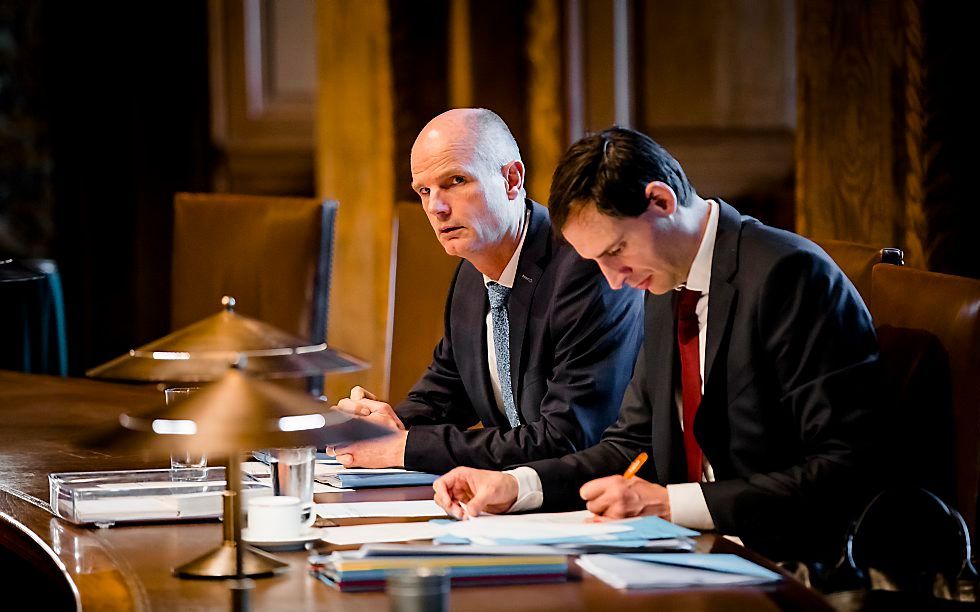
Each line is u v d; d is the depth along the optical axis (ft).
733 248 14.70
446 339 19.33
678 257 14.58
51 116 45.29
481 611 10.66
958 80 23.22
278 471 13.19
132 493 14.23
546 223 17.92
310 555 12.49
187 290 25.16
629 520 13.12
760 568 11.62
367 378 35.96
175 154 46.16
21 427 19.98
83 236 45.96
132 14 45.39
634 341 17.39
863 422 13.97
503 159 17.65
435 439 16.48
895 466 14.89
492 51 34.01
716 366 14.69
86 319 46.24
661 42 36.50
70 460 17.71
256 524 12.84
